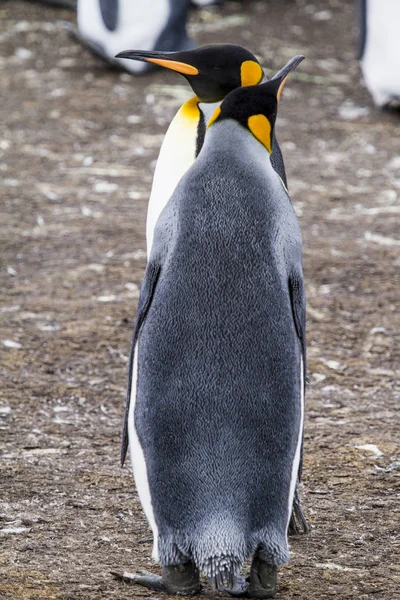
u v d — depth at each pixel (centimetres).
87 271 1733
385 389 1309
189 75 821
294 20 4038
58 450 1098
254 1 4303
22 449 1095
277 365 684
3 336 1447
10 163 2366
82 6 3170
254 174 694
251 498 687
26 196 2141
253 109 700
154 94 3027
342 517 946
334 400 1268
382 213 2091
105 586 778
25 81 3106
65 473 1036
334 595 775
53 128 2659
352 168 2409
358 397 1280
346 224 2019
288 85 3167
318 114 2886
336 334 1500
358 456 1094
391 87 2831
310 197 2184
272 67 3347
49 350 1409
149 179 2291
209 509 684
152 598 753
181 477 685
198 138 809
